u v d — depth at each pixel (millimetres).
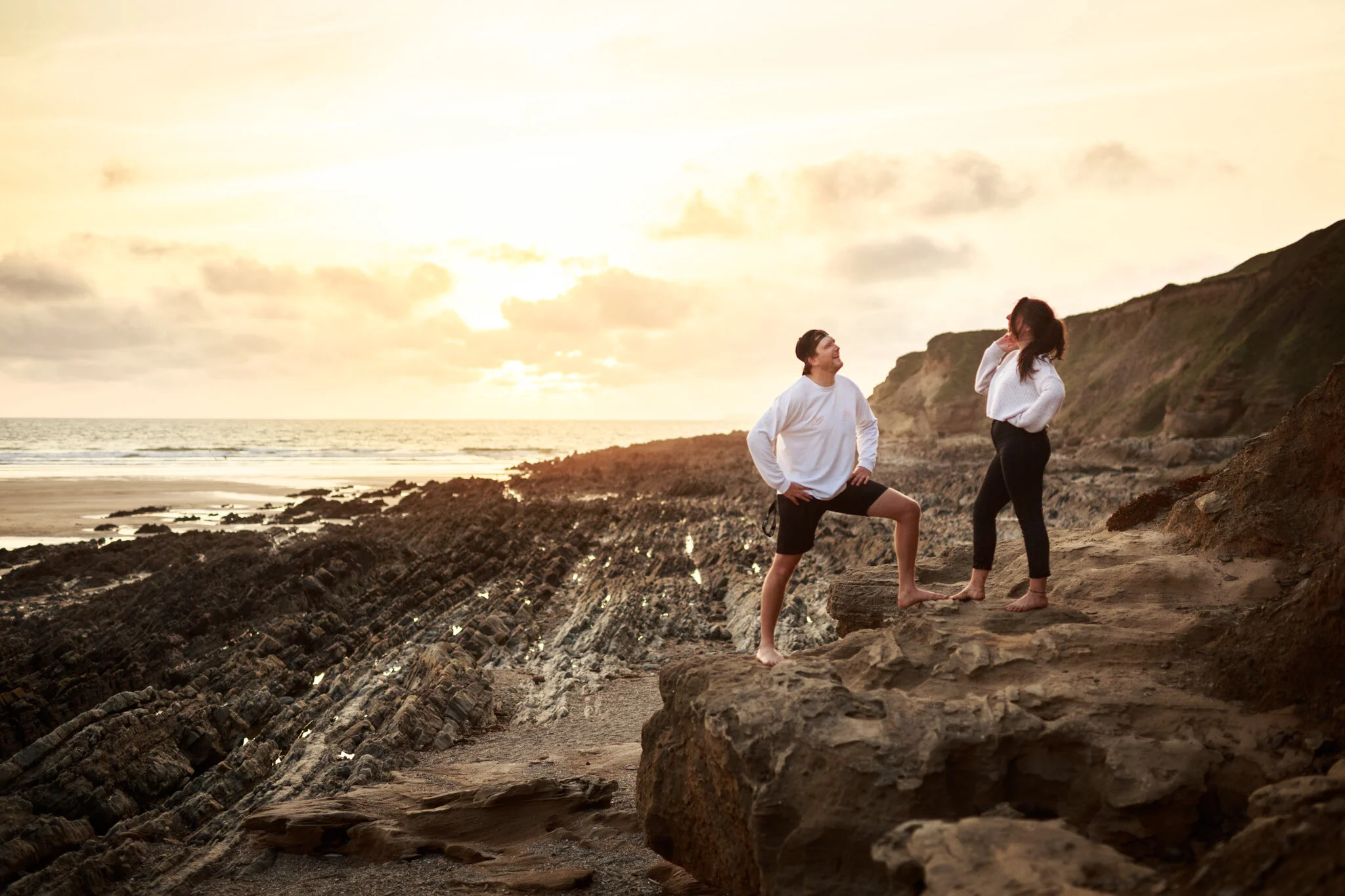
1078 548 5918
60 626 17219
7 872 7160
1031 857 2771
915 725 3674
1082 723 3602
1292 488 5176
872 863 3424
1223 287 63875
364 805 6754
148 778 9062
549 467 66875
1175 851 3248
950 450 61000
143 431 171000
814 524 4840
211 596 17938
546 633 15805
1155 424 59375
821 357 4781
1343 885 2258
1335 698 3404
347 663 14117
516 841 6047
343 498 45000
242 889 5832
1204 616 4367
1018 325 4902
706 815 4406
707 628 15297
